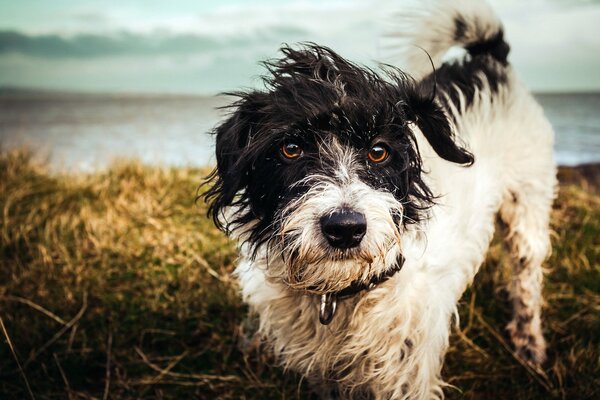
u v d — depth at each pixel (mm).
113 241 922
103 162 1580
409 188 519
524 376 699
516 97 718
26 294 803
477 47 755
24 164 1202
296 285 510
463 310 790
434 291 550
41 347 705
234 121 528
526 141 700
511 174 692
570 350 722
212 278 835
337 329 555
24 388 655
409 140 514
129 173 1150
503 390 680
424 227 538
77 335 731
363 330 539
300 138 489
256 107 517
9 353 693
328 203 458
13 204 1020
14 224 946
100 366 707
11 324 734
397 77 547
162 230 953
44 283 816
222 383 672
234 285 801
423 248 538
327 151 483
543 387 678
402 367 549
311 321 563
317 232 461
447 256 562
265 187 511
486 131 656
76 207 1028
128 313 765
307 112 479
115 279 833
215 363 706
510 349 740
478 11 731
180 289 808
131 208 1018
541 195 717
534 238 724
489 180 641
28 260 885
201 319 763
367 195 466
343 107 478
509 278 813
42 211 999
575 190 1197
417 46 735
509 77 733
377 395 571
